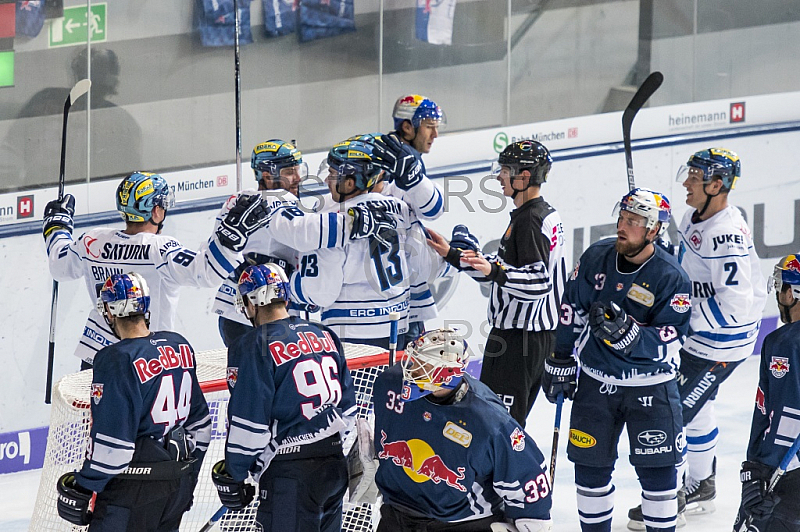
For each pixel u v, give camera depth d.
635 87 30.92
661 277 16.03
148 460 13.75
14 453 23.02
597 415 16.81
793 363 13.99
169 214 24.88
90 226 24.11
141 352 13.65
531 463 12.13
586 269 16.62
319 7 27.08
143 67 25.14
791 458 14.07
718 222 19.34
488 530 12.53
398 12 28.14
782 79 32.19
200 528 17.44
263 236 17.39
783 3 31.75
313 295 17.36
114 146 24.97
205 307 25.55
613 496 17.47
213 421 16.78
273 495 14.02
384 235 17.33
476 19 28.88
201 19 25.66
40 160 23.98
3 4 23.03
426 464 12.23
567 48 30.00
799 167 31.72
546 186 28.95
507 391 17.80
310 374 13.87
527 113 30.02
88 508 14.02
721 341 19.47
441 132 28.83
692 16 30.81
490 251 27.73
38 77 23.77
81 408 15.13
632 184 20.55
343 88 27.98
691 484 20.36
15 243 22.94
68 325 23.77
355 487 15.03
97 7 24.27
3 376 23.03
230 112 26.47
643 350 15.96
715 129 30.89
